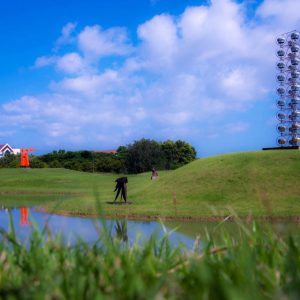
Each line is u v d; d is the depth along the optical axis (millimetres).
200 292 1909
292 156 33906
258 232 3170
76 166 80000
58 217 19641
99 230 3066
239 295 1722
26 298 1941
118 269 2367
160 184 33969
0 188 46375
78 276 2262
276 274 2361
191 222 18703
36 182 51312
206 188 30016
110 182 50312
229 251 2918
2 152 113500
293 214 19578
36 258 2803
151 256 2855
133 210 23094
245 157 35219
